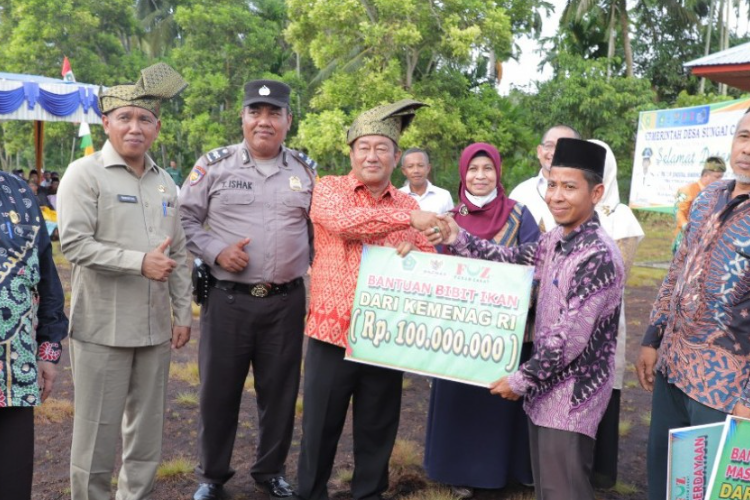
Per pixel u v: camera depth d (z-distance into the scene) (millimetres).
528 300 3012
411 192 7066
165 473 4168
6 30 34375
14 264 2543
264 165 3744
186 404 5457
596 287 2699
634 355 7230
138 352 3361
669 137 14312
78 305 3215
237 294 3633
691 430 2574
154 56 39812
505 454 3891
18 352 2521
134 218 3254
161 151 36000
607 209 4078
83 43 33938
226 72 29672
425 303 3195
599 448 4027
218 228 3670
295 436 4891
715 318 2740
